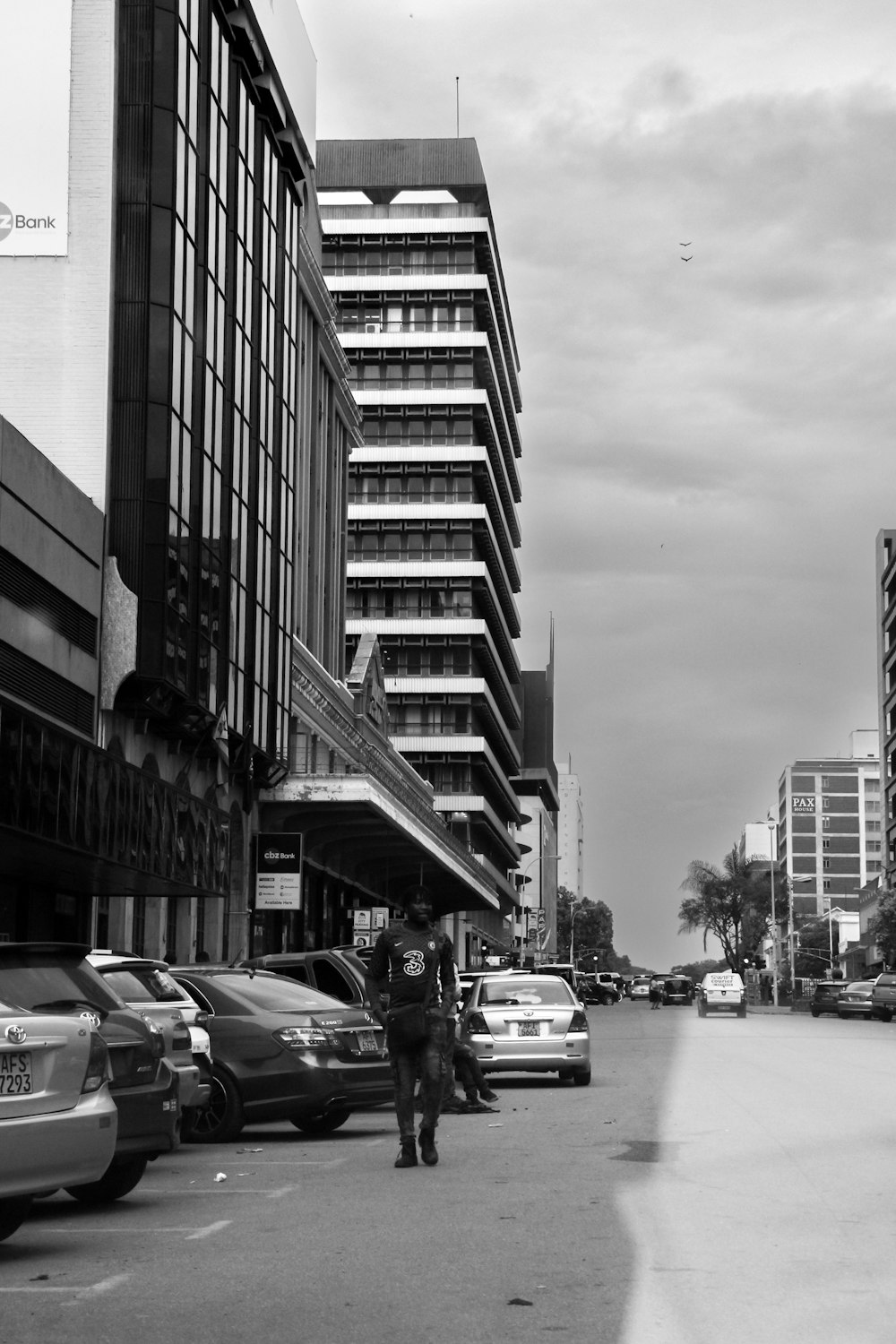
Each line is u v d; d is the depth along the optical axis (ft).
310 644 205.46
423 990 44.86
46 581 98.48
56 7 115.03
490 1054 77.71
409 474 359.66
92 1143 31.53
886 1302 25.61
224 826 122.52
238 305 138.92
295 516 165.58
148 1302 26.04
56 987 36.14
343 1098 53.11
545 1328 23.76
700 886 567.59
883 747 403.54
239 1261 29.91
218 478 130.11
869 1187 39.29
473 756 348.79
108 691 110.01
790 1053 109.50
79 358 112.37
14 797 76.28
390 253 368.07
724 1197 37.65
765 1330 23.57
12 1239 33.01
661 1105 65.36
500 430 397.80
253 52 140.56
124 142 115.03
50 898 108.17
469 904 289.53
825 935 621.72
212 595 127.85
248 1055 53.01
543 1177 41.75
